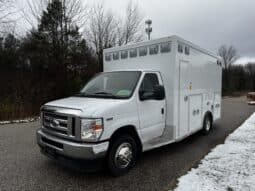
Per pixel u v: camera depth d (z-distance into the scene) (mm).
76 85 17812
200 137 7543
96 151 3861
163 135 5484
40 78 17406
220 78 9086
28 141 6934
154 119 5148
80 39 19891
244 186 3824
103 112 3986
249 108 17641
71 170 4684
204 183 3936
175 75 5418
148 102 4969
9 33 17688
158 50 5641
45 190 3859
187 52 6047
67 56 18484
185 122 6145
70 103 4395
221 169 4562
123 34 24000
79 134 3830
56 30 17844
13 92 14820
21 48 19562
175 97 5496
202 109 7332
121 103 4352
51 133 4348
